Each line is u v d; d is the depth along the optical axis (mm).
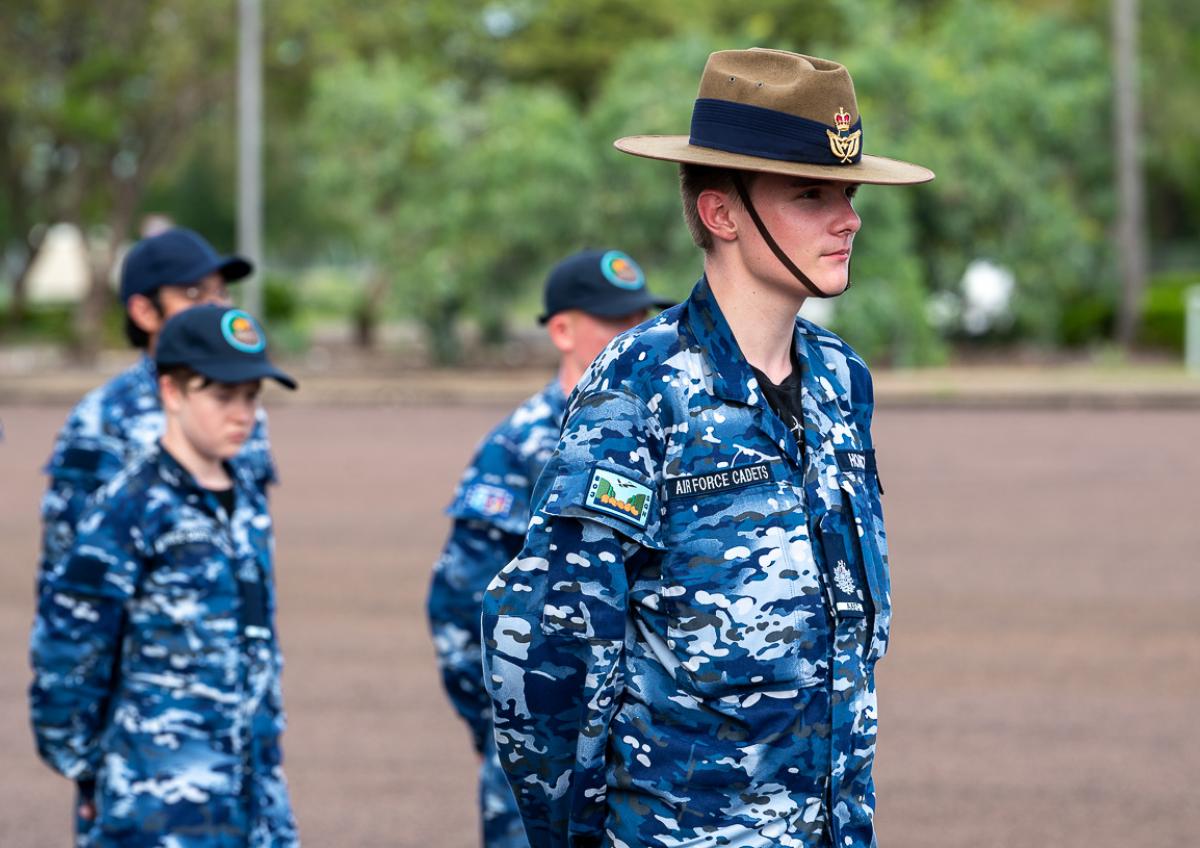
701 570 7211
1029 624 24531
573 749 7297
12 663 22406
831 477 7469
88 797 11156
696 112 7559
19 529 33969
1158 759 18203
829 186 7402
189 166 116188
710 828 7176
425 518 34625
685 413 7297
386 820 16406
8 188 97625
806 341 7797
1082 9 96562
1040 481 39375
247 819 10656
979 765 18016
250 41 67938
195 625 10633
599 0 91562
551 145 67375
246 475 11422
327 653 22969
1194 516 34219
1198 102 94125
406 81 72250
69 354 87438
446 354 73688
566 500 7188
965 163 72062
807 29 89375
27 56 81562
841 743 7316
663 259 67625
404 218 70562
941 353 67625
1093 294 77625
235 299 68625
